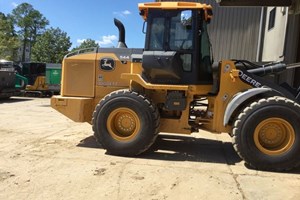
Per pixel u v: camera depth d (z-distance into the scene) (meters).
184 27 5.96
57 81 19.41
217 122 5.98
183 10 5.94
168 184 4.66
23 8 80.12
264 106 5.39
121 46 6.93
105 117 5.99
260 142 5.52
